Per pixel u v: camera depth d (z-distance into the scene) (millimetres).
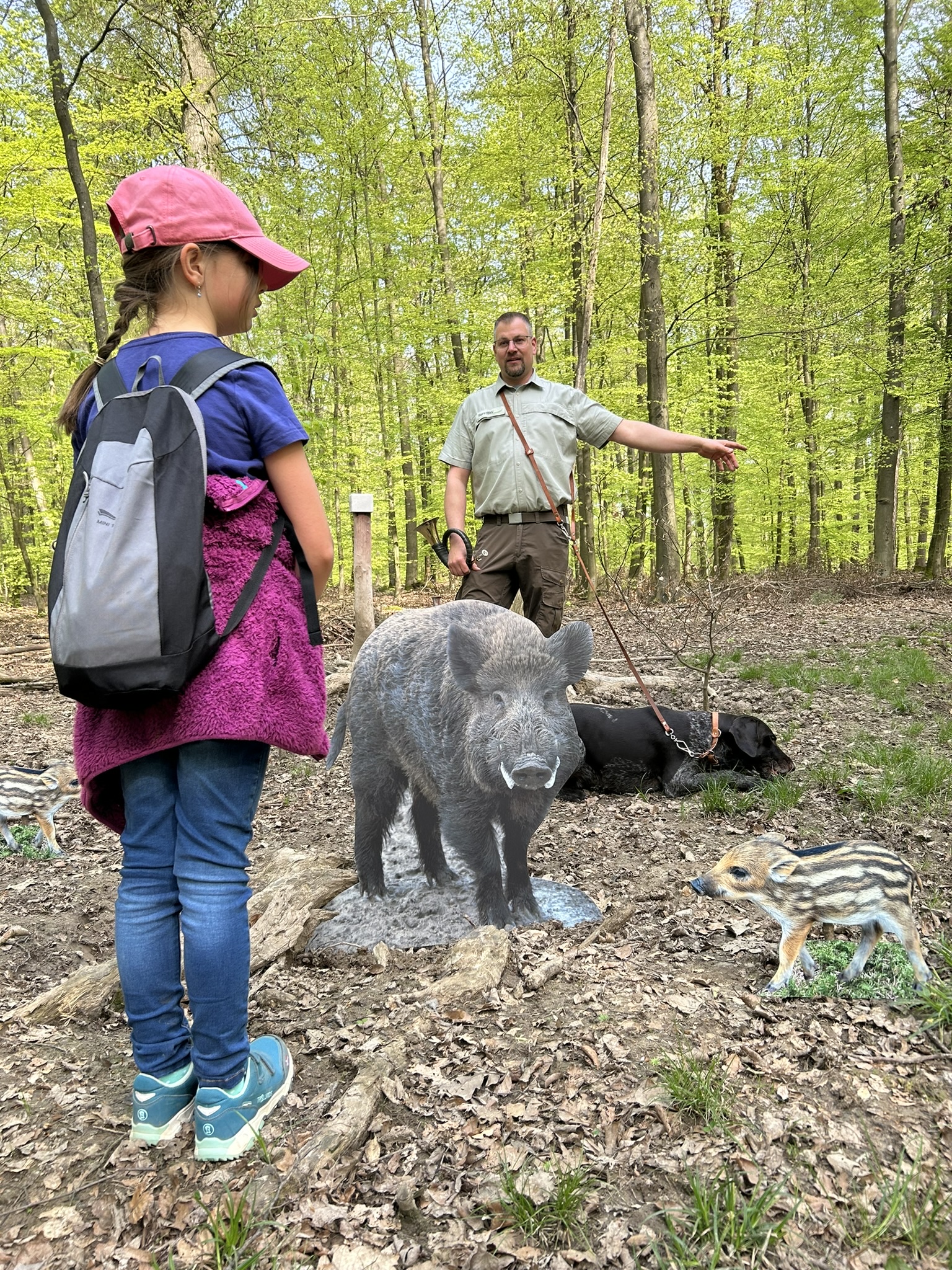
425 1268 1755
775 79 15758
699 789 5137
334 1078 2432
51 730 8070
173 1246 1838
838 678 7797
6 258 14445
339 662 9586
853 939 3123
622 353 16797
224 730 1877
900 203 16250
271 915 3498
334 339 17781
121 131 11156
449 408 16969
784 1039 2479
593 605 14266
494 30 14156
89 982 3072
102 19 11688
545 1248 1791
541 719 3012
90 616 1679
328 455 17422
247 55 11633
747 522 25328
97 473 1763
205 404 1901
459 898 3641
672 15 15398
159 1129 2115
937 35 16359
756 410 19984
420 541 23594
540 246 14352
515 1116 2199
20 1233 1906
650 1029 2568
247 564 1954
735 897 2762
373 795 3633
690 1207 1853
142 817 2004
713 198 17141
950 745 5617
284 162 14648
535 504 4516
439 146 17219
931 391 16406
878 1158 1985
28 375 17344
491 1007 2752
